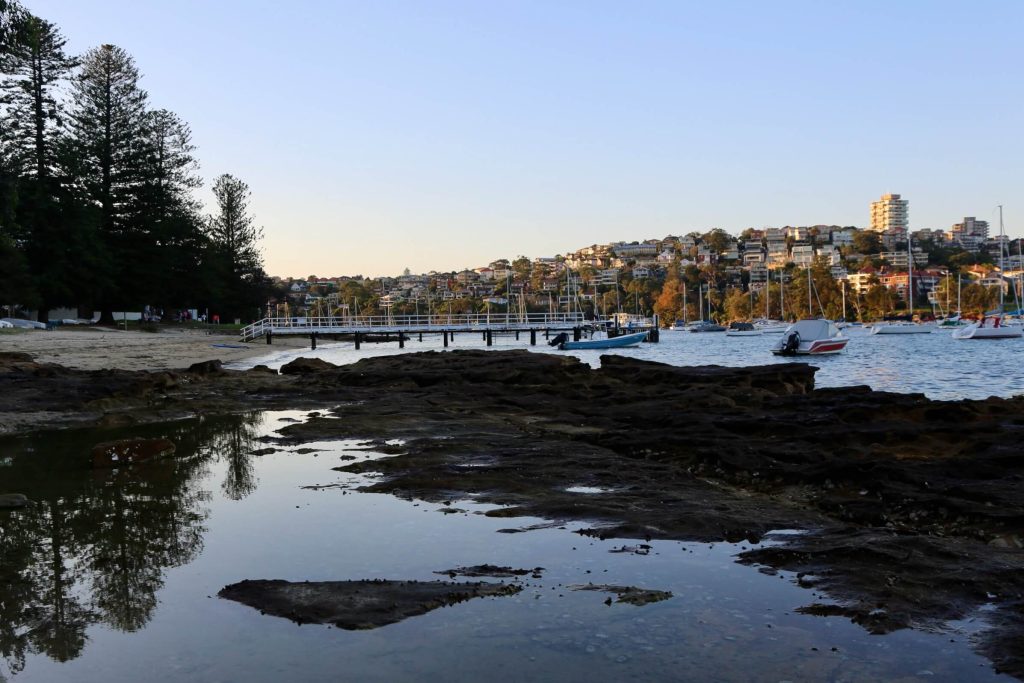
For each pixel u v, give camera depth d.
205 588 6.65
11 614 6.06
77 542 8.12
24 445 15.08
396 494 10.41
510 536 8.31
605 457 12.92
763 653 5.21
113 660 5.17
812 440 13.52
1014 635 5.45
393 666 5.02
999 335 86.06
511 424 17.62
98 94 69.75
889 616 5.82
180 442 15.53
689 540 8.02
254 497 10.30
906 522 8.70
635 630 5.62
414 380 28.95
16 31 34.03
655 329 95.50
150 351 47.59
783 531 8.27
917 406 16.95
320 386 28.25
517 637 5.49
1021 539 7.96
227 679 4.86
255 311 102.75
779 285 179.12
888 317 145.75
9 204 44.44
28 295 57.59
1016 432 13.03
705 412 17.97
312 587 6.57
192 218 81.31
